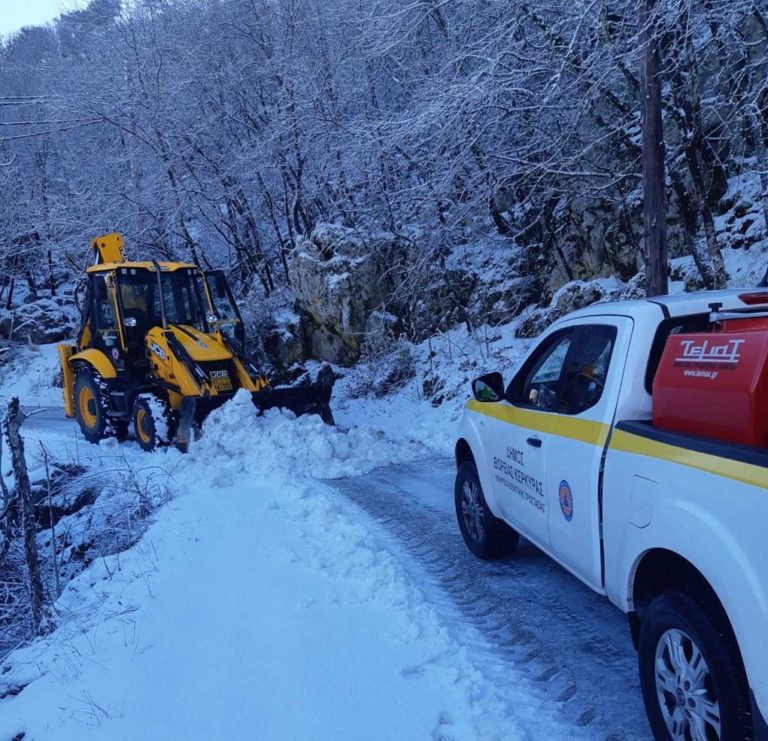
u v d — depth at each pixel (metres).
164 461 9.95
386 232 17.06
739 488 2.71
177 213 19.02
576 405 4.25
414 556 6.19
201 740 3.63
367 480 9.27
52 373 24.12
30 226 23.66
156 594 5.45
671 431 3.33
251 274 20.97
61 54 25.53
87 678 4.43
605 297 13.12
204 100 19.53
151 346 11.77
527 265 15.98
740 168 12.18
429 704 3.79
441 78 12.51
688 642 3.04
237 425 10.20
